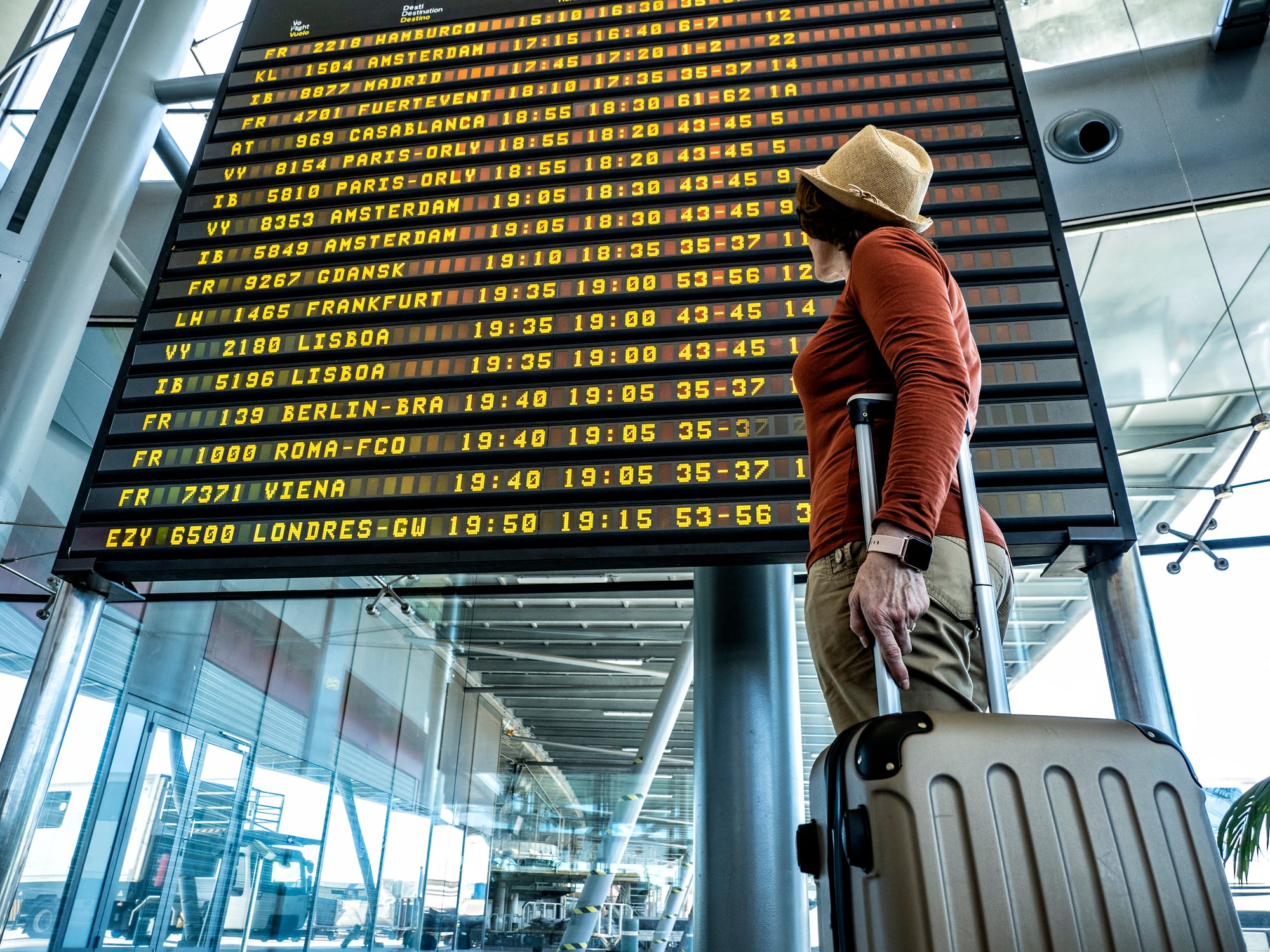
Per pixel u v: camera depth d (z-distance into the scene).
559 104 3.57
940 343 0.97
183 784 5.85
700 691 3.44
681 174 3.29
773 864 3.12
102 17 4.68
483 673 6.74
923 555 0.86
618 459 2.75
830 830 0.82
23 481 3.96
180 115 5.68
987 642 0.90
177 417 3.03
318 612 6.43
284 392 3.04
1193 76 4.19
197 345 3.18
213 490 2.87
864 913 0.73
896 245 1.09
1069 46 4.76
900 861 0.71
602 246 3.17
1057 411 2.62
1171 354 4.49
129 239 5.24
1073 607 4.26
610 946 5.54
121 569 2.80
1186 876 0.75
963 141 3.17
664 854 5.70
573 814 6.01
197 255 3.40
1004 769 0.76
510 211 3.31
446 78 3.73
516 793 6.25
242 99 3.83
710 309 2.97
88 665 5.55
